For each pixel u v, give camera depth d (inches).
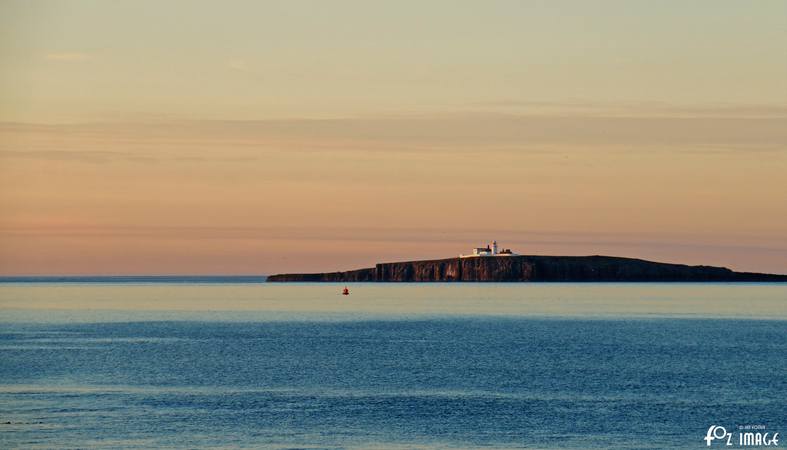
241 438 3991.1
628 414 4522.6
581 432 4128.9
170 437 3993.6
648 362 6594.5
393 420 4370.1
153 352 7440.9
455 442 3941.9
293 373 5999.0
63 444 3853.3
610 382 5556.1
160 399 4921.3
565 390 5236.2
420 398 4970.5
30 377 5802.2
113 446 3828.7
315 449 3811.5
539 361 6673.2
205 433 4072.3
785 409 4653.1
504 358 6884.8
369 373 5989.2
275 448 3823.8
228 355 7190.0
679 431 4170.8
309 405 4753.9
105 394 5093.5
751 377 5762.8
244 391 5216.5
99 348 7815.0
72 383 5521.7
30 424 4224.9
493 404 4781.0
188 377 5802.2
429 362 6624.0
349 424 4274.1
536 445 3897.6
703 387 5344.5
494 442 3939.5
